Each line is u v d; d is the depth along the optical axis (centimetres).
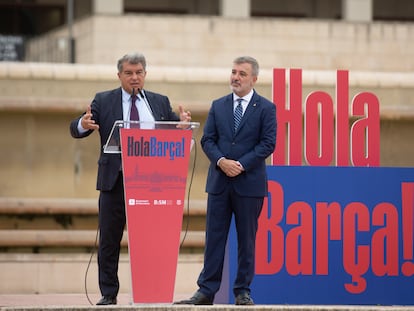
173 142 1688
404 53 4488
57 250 2506
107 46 4278
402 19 5591
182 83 2620
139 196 1681
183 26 4341
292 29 4422
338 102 2144
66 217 2548
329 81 2645
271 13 5544
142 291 1681
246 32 4397
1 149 2559
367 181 2027
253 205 1775
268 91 2609
